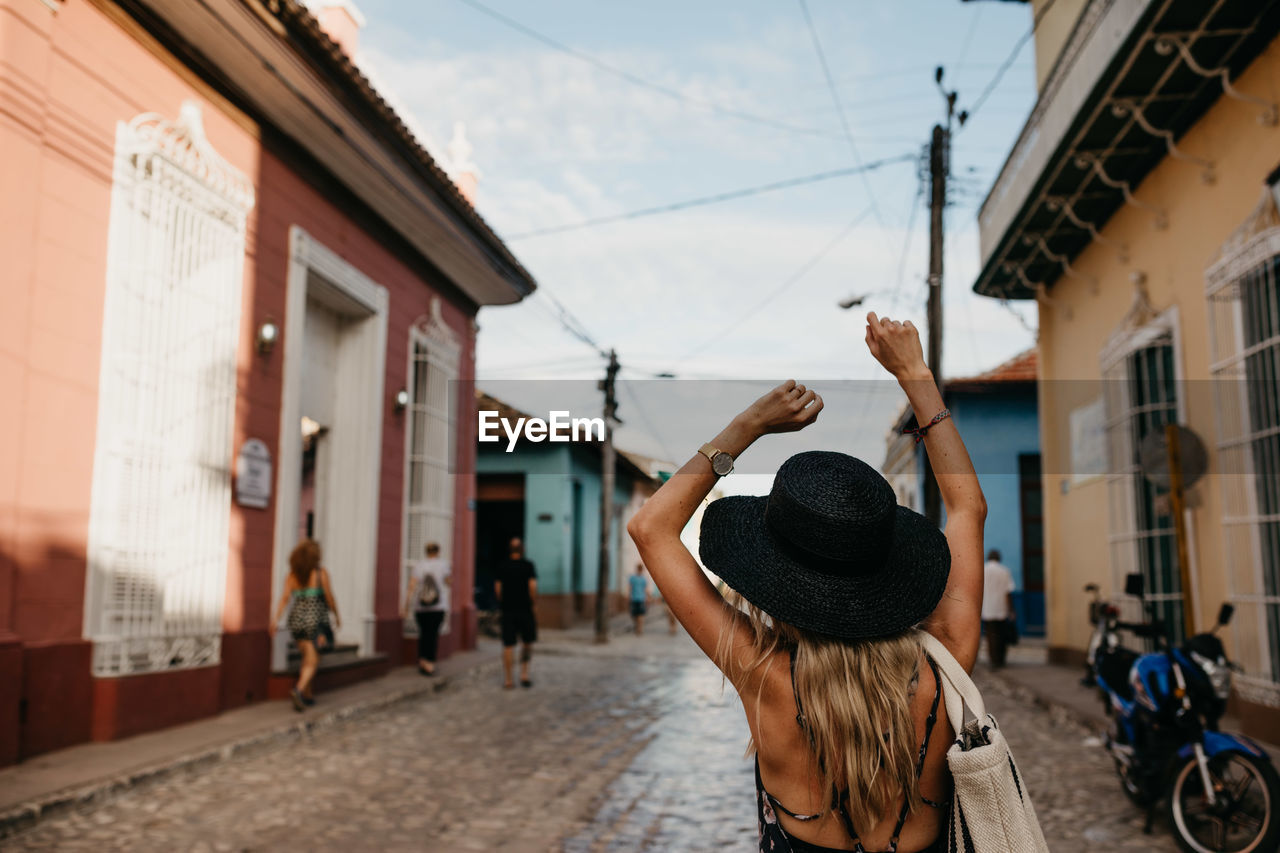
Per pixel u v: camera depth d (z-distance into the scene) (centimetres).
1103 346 1209
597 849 498
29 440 658
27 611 653
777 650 156
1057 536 1438
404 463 1332
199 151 848
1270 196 778
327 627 925
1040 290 1451
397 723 917
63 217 693
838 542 150
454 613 1531
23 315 649
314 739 819
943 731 152
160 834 518
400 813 570
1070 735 861
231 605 893
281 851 490
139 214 768
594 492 2820
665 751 778
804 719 150
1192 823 498
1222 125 874
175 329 809
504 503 2605
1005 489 2042
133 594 748
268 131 968
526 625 1240
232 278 893
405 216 1245
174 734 756
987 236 1389
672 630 2430
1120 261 1151
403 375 1329
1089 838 530
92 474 715
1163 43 814
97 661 713
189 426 824
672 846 503
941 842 152
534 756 752
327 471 1218
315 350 1173
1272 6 762
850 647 151
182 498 812
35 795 545
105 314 731
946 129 1396
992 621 1337
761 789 159
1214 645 530
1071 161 1054
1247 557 807
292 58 895
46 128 680
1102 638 616
